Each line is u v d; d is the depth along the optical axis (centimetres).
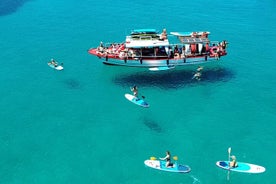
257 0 9694
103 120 5416
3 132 5153
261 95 5956
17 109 5625
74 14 8925
